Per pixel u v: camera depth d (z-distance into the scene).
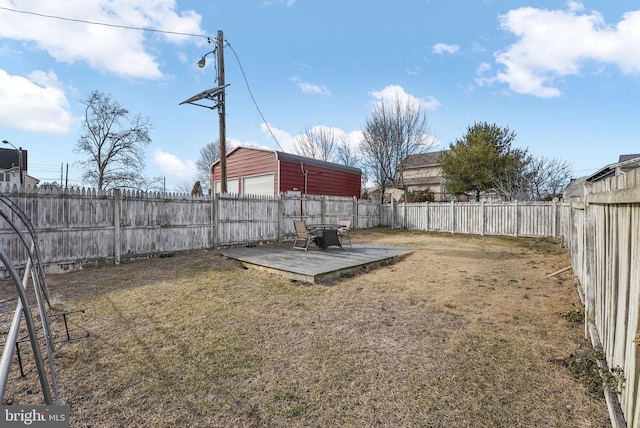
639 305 1.49
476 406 1.95
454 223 13.38
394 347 2.78
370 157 22.28
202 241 8.05
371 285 4.86
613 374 1.93
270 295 4.38
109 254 6.36
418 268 6.06
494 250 8.41
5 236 5.13
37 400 2.03
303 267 5.60
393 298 4.21
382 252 7.70
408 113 21.08
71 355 2.64
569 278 5.18
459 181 17.56
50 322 3.34
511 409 1.91
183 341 2.91
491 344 2.80
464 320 3.40
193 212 7.86
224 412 1.92
